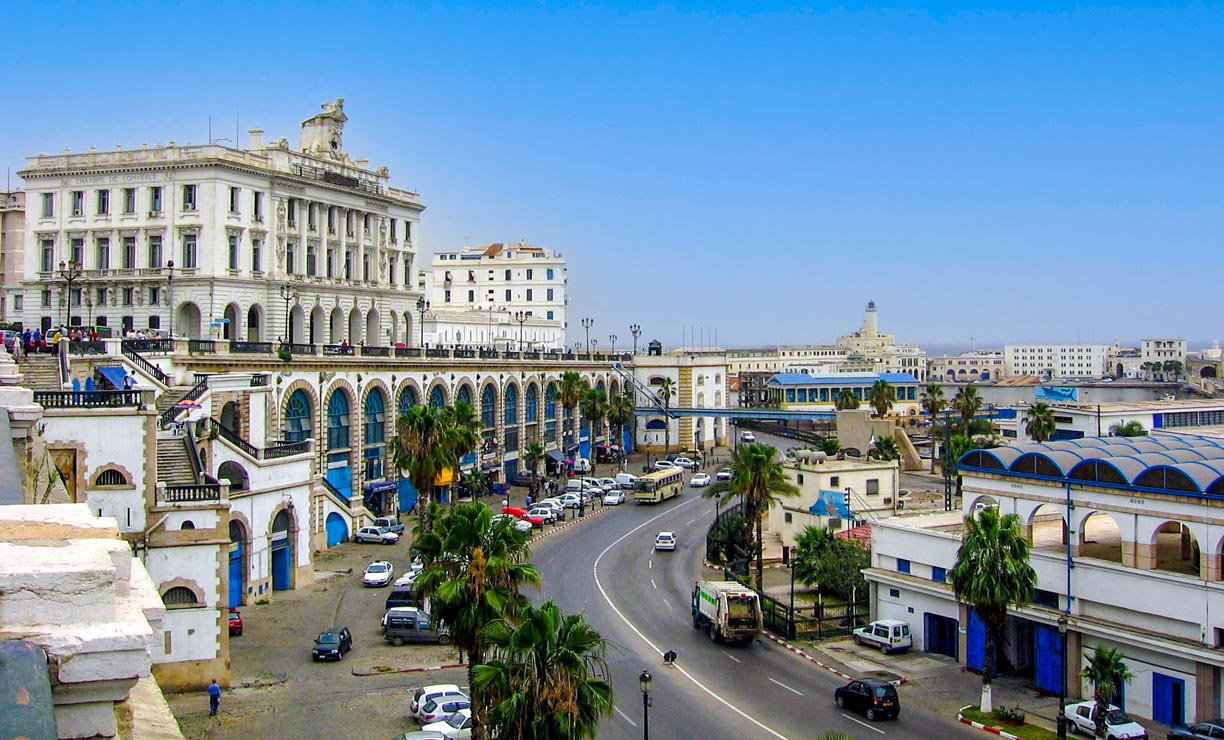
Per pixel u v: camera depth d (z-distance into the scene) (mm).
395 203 128375
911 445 139250
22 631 8250
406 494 103438
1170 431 79312
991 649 47844
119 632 8398
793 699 49844
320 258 115375
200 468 58812
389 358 100062
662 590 73312
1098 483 48844
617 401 144375
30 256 107438
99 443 51125
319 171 114938
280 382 84188
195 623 49969
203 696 48875
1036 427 117125
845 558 67625
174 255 102062
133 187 104000
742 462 70188
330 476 91375
